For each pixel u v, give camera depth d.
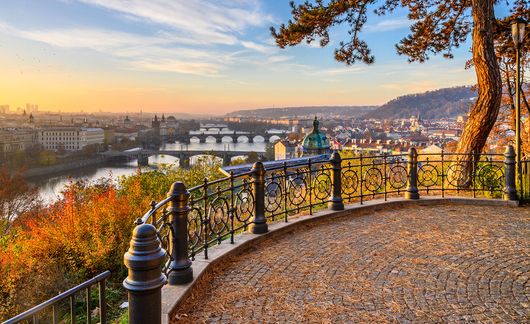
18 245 9.98
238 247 5.80
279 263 5.40
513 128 17.31
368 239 6.43
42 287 8.90
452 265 5.25
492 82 10.23
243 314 4.00
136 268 2.85
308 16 10.34
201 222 5.34
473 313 3.93
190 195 5.07
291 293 4.46
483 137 10.45
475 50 10.44
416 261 5.41
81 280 9.70
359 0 10.64
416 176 9.22
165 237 4.56
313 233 6.80
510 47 13.78
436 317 3.86
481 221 7.55
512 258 5.49
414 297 4.32
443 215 8.05
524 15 12.88
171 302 4.06
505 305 4.09
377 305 4.14
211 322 3.85
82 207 11.23
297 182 8.17
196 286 4.61
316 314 3.96
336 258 5.56
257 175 6.46
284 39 10.95
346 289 4.54
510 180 8.91
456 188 10.33
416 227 7.14
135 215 11.00
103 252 9.70
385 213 8.24
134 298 2.89
